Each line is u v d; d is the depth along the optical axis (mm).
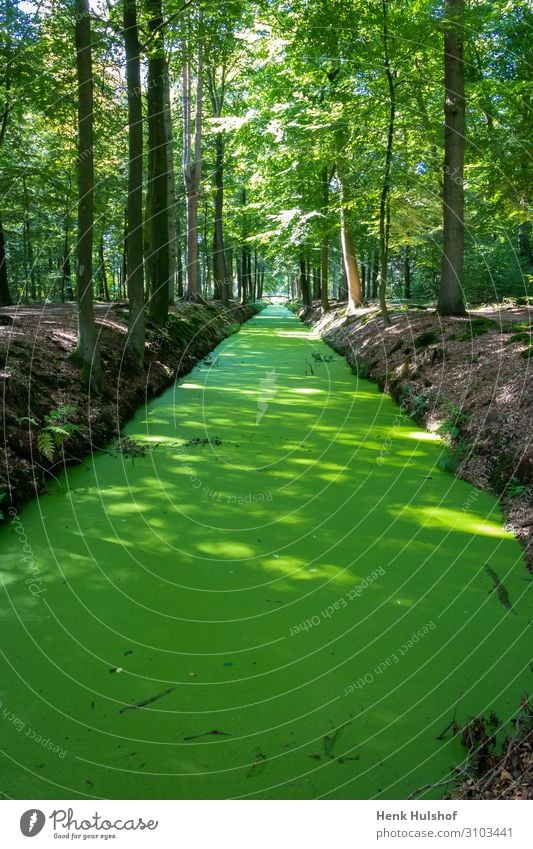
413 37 9836
